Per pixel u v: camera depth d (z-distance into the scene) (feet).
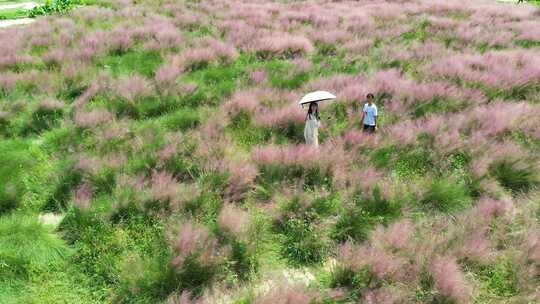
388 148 27.17
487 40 55.83
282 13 72.13
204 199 21.83
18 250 18.22
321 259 19.31
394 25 65.67
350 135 27.99
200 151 26.40
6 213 21.94
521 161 24.82
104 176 23.77
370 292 16.22
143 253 18.75
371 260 17.31
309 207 21.52
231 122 31.71
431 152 26.89
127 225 20.48
